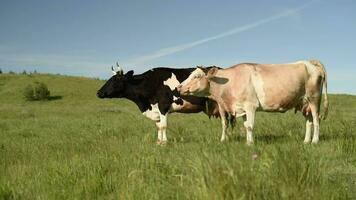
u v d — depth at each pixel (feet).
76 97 183.01
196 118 73.31
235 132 42.93
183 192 18.19
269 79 36.47
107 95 45.19
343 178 20.72
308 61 38.63
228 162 17.56
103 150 34.55
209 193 16.16
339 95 149.28
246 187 16.12
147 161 25.04
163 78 44.34
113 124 65.31
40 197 21.21
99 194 21.57
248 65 37.29
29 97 179.83
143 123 65.36
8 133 56.29
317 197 16.31
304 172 17.42
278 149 19.36
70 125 66.59
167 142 39.68
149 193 19.25
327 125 45.50
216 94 37.93
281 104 37.11
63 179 23.25
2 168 30.01
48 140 46.73
